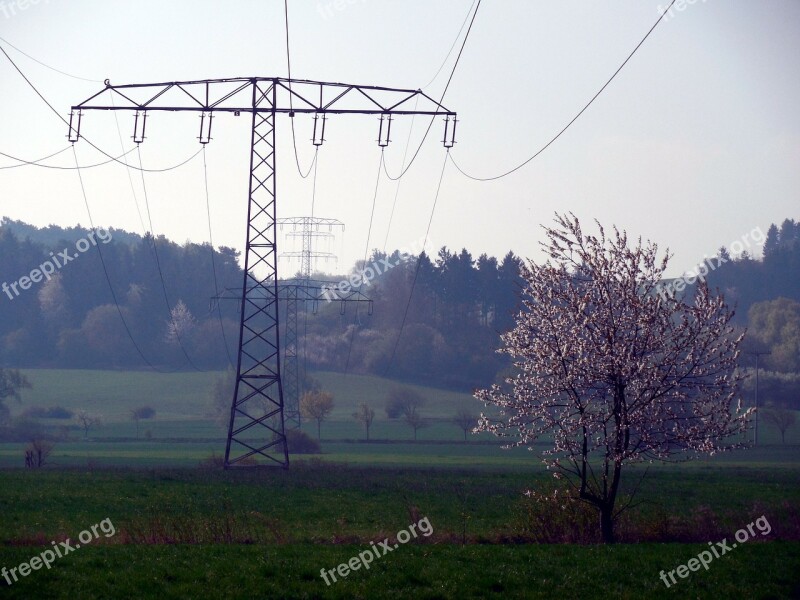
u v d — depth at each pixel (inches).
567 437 1881.2
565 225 1973.4
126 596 1342.3
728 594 1406.3
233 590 1376.7
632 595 1387.8
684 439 1845.5
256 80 3117.6
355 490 3088.1
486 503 2746.1
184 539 1855.3
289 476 3472.0
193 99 3053.6
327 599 1350.9
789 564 1605.6
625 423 1818.4
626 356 1823.3
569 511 1934.1
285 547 1731.1
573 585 1443.2
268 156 3371.1
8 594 1337.4
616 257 1927.9
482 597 1379.2
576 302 1900.8
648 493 3102.9
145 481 3243.1
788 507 2335.1
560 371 1882.4
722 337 1889.8
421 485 3297.2
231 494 2891.2
